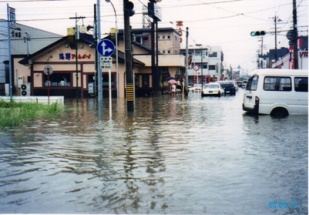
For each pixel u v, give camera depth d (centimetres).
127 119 1641
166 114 1878
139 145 991
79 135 1180
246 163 774
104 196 564
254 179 652
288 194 569
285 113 1719
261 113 1727
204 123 1478
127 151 911
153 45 4334
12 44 5259
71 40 3180
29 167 758
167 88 5091
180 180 649
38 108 2159
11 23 5069
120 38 4922
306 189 594
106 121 1565
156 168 737
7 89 4203
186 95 4447
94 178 669
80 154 882
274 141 1042
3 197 564
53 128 1355
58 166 764
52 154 885
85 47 3906
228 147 954
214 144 998
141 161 800
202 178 661
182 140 1066
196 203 529
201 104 2717
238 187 605
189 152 891
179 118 1678
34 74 3966
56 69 3953
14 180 660
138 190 593
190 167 742
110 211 500
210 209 505
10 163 795
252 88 1777
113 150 927
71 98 3831
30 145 1009
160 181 644
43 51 3906
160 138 1104
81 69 3925
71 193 582
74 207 518
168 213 491
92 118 1700
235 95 4659
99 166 760
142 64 4412
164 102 3006
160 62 4991
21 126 1420
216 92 4056
